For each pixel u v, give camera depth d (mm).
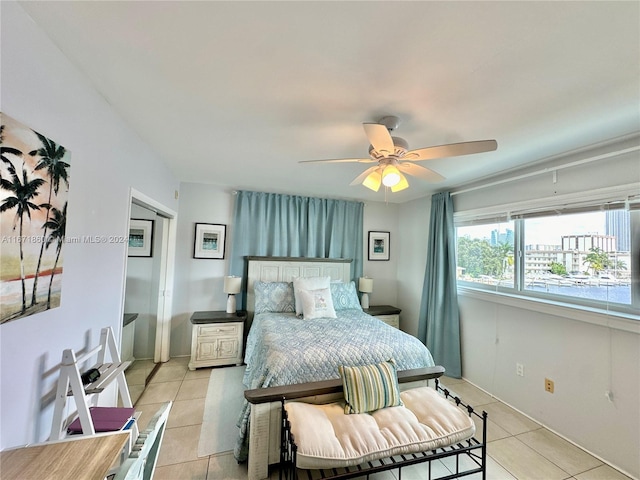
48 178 1161
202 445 1987
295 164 2762
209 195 3744
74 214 1364
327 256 4219
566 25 999
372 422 1677
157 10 985
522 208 2631
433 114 1683
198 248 3674
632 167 1886
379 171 1986
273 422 1751
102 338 1641
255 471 1688
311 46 1144
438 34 1058
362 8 955
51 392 1224
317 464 1440
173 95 1559
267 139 2145
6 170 951
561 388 2246
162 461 1831
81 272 1444
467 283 3328
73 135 1332
